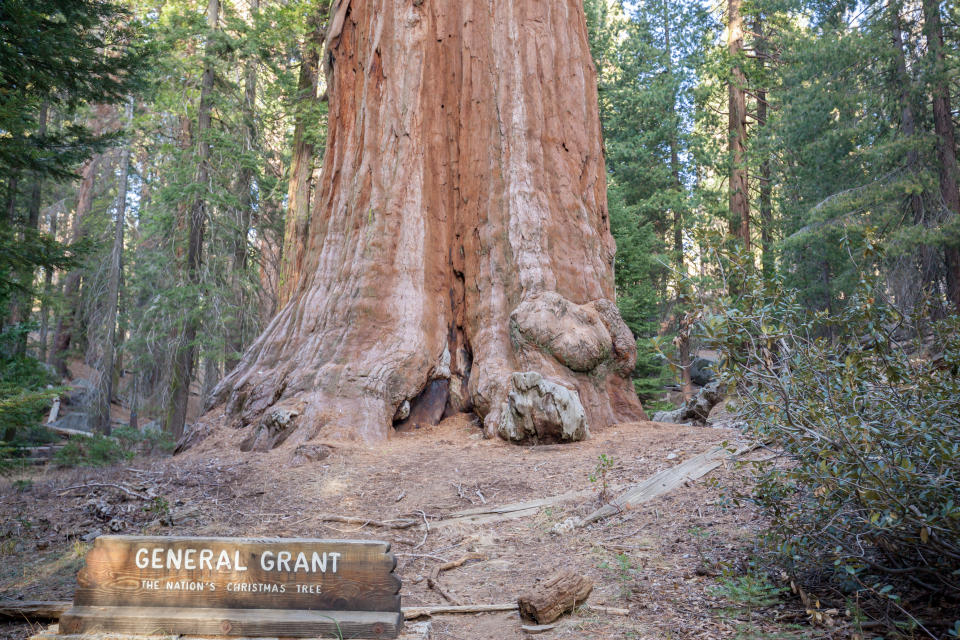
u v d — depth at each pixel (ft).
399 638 12.84
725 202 86.38
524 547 20.04
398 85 41.65
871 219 68.59
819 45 73.97
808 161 81.35
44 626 15.67
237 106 77.71
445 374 37.86
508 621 14.92
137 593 13.29
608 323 37.55
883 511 12.53
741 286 15.19
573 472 26.14
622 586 15.92
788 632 12.80
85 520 23.39
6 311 39.75
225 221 75.25
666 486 22.81
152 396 83.41
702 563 16.53
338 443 31.14
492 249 38.88
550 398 31.01
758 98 88.99
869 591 13.94
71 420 88.12
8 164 41.73
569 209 39.99
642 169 102.83
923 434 12.33
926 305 14.26
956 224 60.95
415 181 40.47
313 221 44.45
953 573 12.19
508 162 39.96
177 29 70.44
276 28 74.38
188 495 25.72
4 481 34.73
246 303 81.66
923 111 71.10
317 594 13.06
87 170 110.42
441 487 25.73
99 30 53.16
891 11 70.49
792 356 14.42
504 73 41.27
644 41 114.83
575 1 44.98
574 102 42.34
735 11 83.25
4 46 37.19
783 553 14.62
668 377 74.28
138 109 84.79
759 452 23.93
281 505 24.49
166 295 71.87
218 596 13.16
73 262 37.24
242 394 37.63
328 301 38.50
